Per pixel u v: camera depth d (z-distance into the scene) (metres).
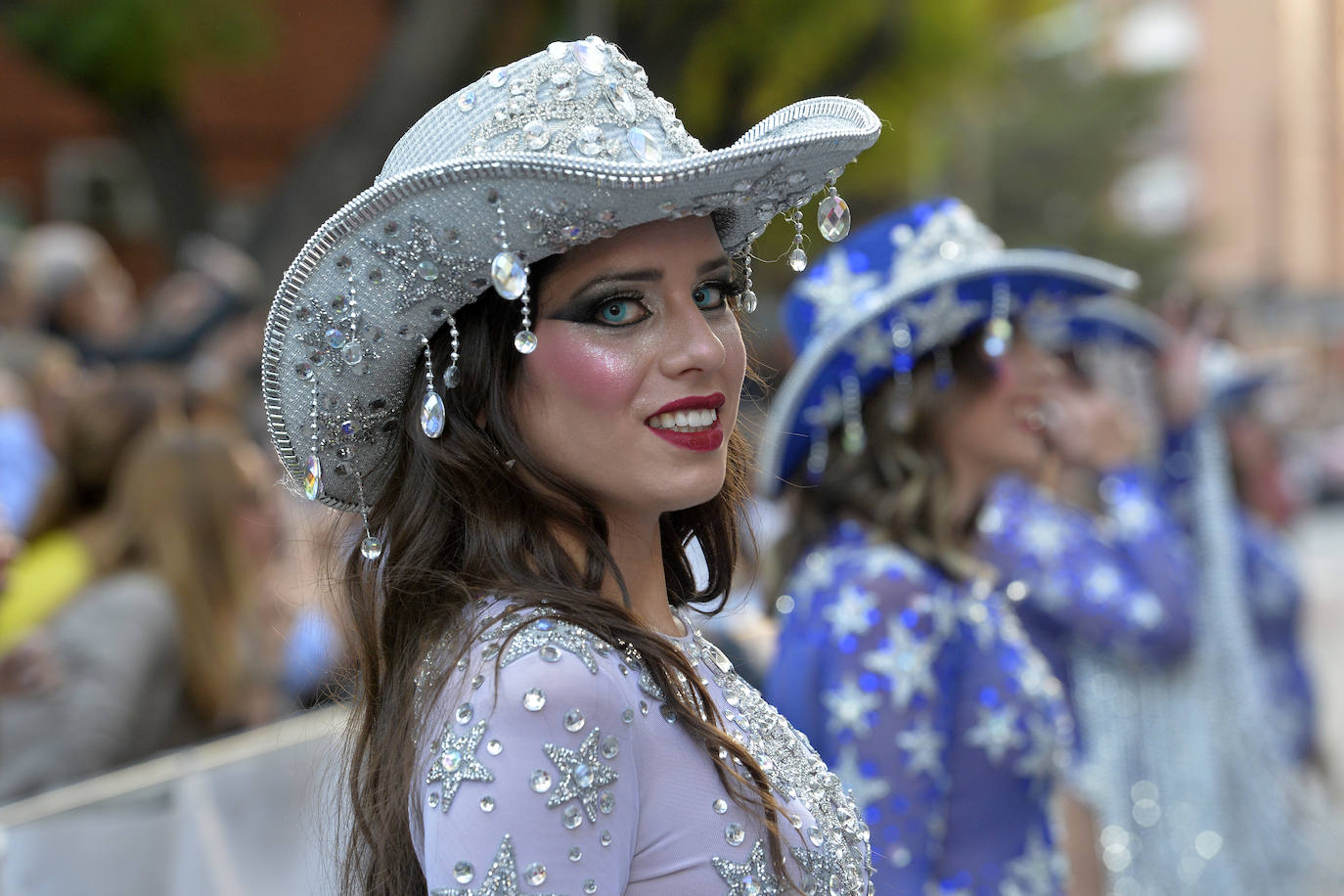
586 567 1.76
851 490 3.13
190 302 6.77
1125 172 32.38
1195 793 4.81
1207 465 5.68
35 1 13.52
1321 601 14.77
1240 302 34.56
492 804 1.51
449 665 1.63
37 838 2.79
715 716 1.76
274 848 3.11
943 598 2.90
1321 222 39.44
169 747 3.93
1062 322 4.84
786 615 3.02
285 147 20.70
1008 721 2.88
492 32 13.21
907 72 16.78
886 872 2.73
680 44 14.22
